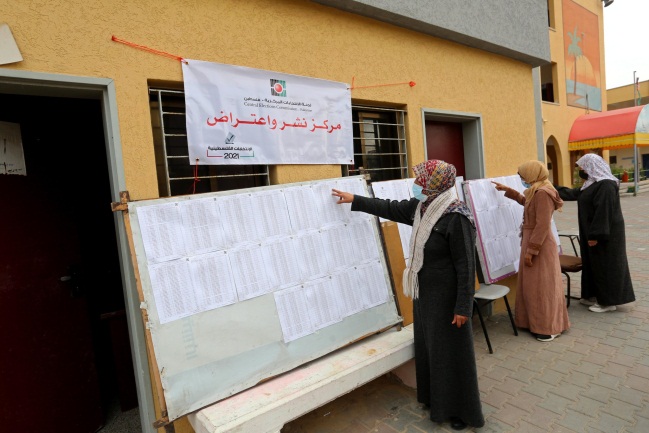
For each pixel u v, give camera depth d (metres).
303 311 2.46
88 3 2.15
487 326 4.23
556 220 12.01
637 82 25.53
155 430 2.36
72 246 2.89
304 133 3.06
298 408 2.08
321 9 3.18
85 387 2.89
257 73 2.79
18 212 2.62
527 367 3.27
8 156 2.60
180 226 2.15
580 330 3.90
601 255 4.19
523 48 4.96
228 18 2.66
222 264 2.24
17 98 2.82
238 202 2.38
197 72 2.51
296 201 2.61
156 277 2.03
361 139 3.68
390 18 3.56
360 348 2.61
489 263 4.07
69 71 2.10
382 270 2.92
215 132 2.59
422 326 2.54
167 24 2.41
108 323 3.56
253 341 2.24
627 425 2.45
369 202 2.76
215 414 1.94
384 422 2.70
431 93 4.09
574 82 18.22
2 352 2.49
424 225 2.44
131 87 2.29
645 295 4.74
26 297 2.62
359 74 3.46
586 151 19.20
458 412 2.49
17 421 2.53
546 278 3.71
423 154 4.01
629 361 3.21
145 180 2.35
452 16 4.01
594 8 19.72
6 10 1.93
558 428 2.47
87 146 3.40
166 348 1.98
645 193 17.47
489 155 4.84
